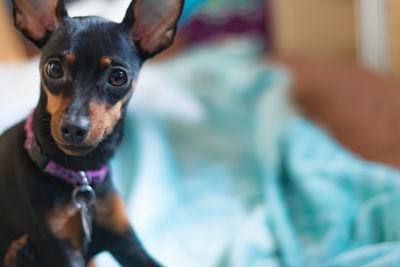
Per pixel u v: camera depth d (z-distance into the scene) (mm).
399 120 1034
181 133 1095
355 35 1579
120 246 540
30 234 507
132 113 1030
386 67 1258
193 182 972
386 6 1135
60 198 497
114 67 479
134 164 940
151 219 814
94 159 501
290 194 877
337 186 829
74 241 515
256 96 1217
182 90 1181
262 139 1007
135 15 505
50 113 482
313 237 768
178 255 756
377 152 963
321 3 1579
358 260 664
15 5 501
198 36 1761
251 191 917
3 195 516
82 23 487
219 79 1260
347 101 1171
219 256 748
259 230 767
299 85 1301
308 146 946
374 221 743
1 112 910
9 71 1067
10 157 508
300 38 1626
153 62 1646
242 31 1751
